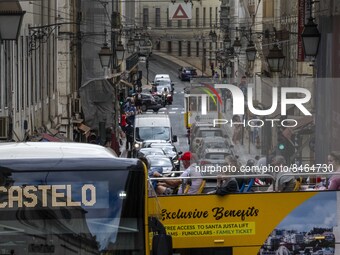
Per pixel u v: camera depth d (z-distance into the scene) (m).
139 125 85.06
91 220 19.81
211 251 24.91
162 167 58.50
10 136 46.19
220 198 24.81
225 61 111.62
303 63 63.97
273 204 24.86
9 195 19.75
